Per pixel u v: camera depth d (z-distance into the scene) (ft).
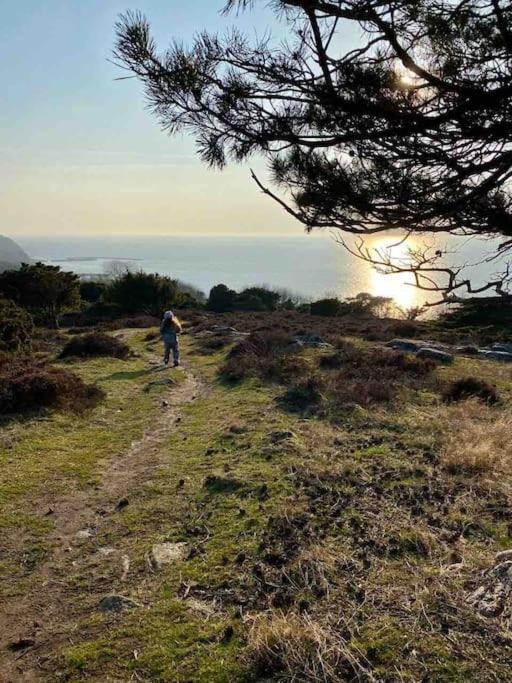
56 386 38.17
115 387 47.44
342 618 13.44
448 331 91.76
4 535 19.84
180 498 22.62
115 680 12.08
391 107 10.36
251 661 12.18
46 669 12.67
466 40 9.93
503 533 17.85
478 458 24.17
